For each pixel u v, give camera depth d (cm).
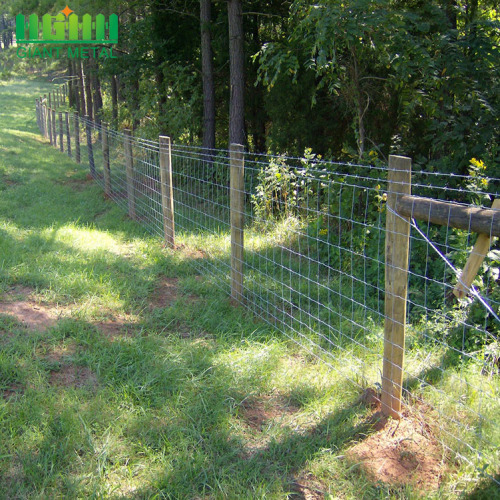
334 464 289
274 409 348
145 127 1498
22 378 351
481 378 362
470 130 658
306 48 762
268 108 1080
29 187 1105
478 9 814
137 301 514
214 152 1228
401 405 333
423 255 540
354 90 785
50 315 457
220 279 576
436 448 302
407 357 398
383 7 680
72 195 1076
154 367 384
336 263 615
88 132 1270
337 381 372
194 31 1369
